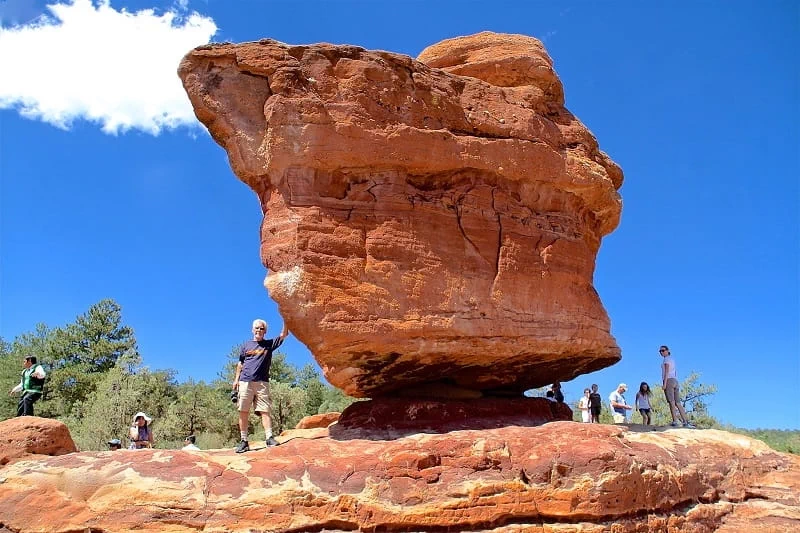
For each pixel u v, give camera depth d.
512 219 10.76
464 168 10.33
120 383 35.16
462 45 12.36
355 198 9.59
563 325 10.86
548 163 11.03
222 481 7.75
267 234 9.38
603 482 8.02
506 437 8.65
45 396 39.72
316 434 10.51
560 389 16.31
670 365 14.64
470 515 7.76
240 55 9.44
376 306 9.17
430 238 9.84
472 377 10.92
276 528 7.46
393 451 8.21
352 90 9.55
